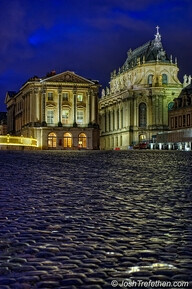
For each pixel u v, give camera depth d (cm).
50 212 1108
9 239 823
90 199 1324
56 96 11081
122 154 5238
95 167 2761
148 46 14612
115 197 1366
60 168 2672
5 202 1267
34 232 883
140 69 14000
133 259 687
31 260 686
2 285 575
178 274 612
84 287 565
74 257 701
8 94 15100
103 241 805
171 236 841
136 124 13550
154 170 2473
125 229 906
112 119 15288
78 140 11125
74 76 11106
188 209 1141
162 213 1086
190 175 2112
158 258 692
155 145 11525
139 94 13538
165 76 13700
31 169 2578
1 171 2414
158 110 13238
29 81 11025
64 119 11144
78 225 949
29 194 1438
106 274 614
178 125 11388
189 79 13512
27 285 574
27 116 11588
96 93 11300
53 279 597
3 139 8300
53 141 10994
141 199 1320
